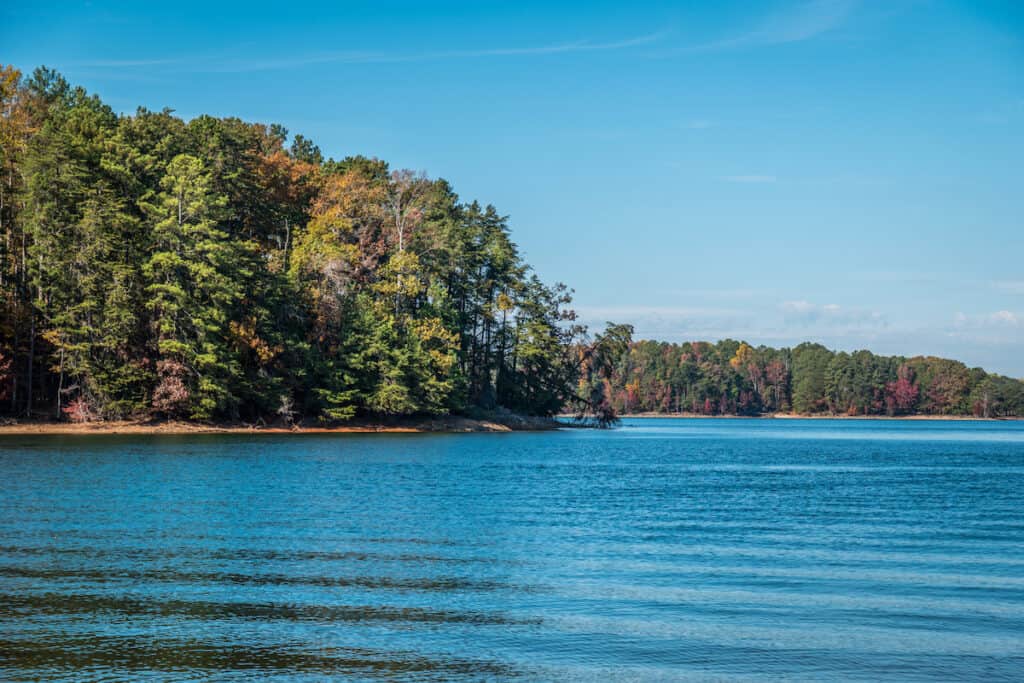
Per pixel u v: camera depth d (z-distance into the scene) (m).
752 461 79.44
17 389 83.56
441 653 19.09
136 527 32.59
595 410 144.75
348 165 135.25
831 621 21.75
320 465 59.12
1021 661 19.08
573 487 51.22
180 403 84.69
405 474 55.62
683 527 36.00
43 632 19.94
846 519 39.03
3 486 42.94
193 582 24.45
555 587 24.83
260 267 92.81
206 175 92.62
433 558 28.56
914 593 24.56
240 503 39.59
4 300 79.94
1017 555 30.34
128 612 21.50
